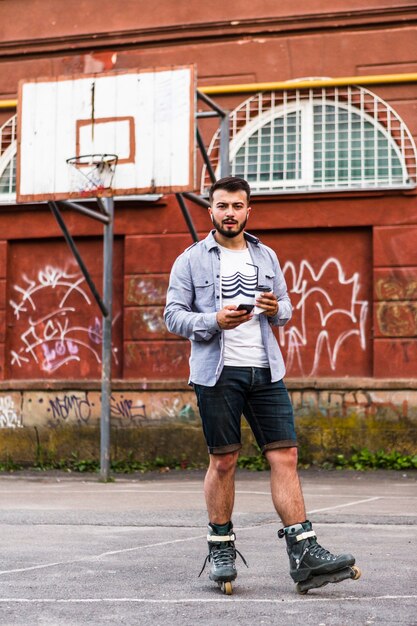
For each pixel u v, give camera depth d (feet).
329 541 21.88
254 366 16.43
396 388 42.16
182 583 16.98
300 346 44.11
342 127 44.65
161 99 36.78
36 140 37.93
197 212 45.37
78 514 27.17
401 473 40.22
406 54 43.75
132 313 45.65
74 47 47.19
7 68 48.08
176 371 44.93
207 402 16.44
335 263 44.04
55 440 45.88
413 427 41.96
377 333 42.96
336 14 44.32
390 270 43.01
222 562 16.15
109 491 35.04
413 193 43.04
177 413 44.39
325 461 42.60
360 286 43.70
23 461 46.16
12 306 47.73
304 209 44.24
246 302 16.71
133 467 43.65
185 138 36.42
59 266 47.32
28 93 38.14
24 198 37.83
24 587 16.62
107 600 15.53
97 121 37.40
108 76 37.42
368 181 44.11
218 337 16.43
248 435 43.27
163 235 45.57
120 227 46.03
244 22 45.24
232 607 14.94
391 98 43.98
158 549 20.93
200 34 45.73
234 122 45.44
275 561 19.27
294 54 44.86
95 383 45.55
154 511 27.84
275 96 45.09
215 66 45.62
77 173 37.42
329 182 44.55
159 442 44.39
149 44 46.37
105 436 39.58
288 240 44.60
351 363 43.55
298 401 43.11
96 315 46.75
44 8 47.78
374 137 44.24
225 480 16.42
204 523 25.30
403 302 42.75
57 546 21.39
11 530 24.14
